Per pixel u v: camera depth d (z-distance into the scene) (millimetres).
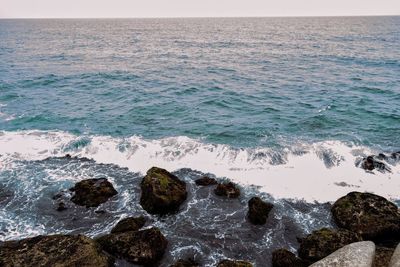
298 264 9828
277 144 17703
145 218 12328
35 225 12031
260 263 10312
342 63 43125
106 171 15445
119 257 10164
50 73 36625
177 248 10891
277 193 13750
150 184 13016
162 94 27891
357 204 12102
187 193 13727
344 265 7922
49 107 24469
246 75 36062
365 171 15000
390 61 43406
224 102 25531
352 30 108125
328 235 10602
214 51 58500
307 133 19266
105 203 13180
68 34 101812
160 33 108250
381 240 11125
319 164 15664
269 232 11641
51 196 13648
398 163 15438
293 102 25453
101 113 23094
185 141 18188
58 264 9172
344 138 18406
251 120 21531
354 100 25562
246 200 13344
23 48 61312
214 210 12781
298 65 42281
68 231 11742
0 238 11312
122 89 29625
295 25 153375
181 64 43844
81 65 42594
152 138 18703
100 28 139750
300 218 12320
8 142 18172
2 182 14539
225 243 11148
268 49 60688
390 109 23172
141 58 49500
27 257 9352
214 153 16844
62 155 16891
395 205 12195
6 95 27562
